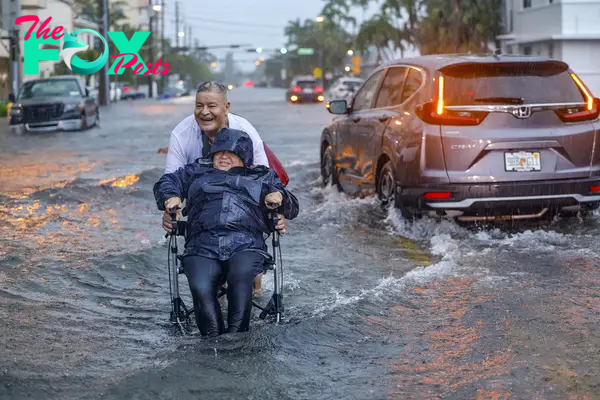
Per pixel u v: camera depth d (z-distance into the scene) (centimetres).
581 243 868
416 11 6944
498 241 882
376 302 657
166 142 2347
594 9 4197
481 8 5047
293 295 684
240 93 11962
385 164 1012
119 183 1327
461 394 470
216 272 555
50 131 2861
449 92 909
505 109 898
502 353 538
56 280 720
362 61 11150
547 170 900
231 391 467
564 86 927
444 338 571
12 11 4428
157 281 729
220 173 570
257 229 569
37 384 476
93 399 455
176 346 548
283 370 500
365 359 529
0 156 1905
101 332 580
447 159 894
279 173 679
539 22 4472
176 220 570
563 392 472
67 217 1029
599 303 654
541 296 673
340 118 1213
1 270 747
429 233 931
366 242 891
